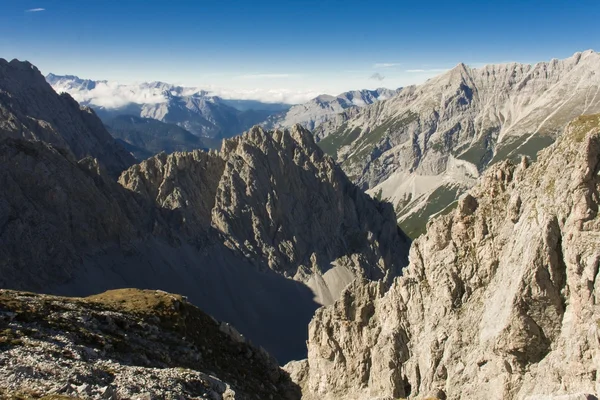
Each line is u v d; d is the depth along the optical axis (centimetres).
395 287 10394
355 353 10925
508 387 6962
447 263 9069
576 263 6481
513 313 7000
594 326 5966
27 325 5822
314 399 11181
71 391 3997
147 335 7131
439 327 8700
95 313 6938
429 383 8331
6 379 3984
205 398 5184
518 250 7619
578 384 6075
